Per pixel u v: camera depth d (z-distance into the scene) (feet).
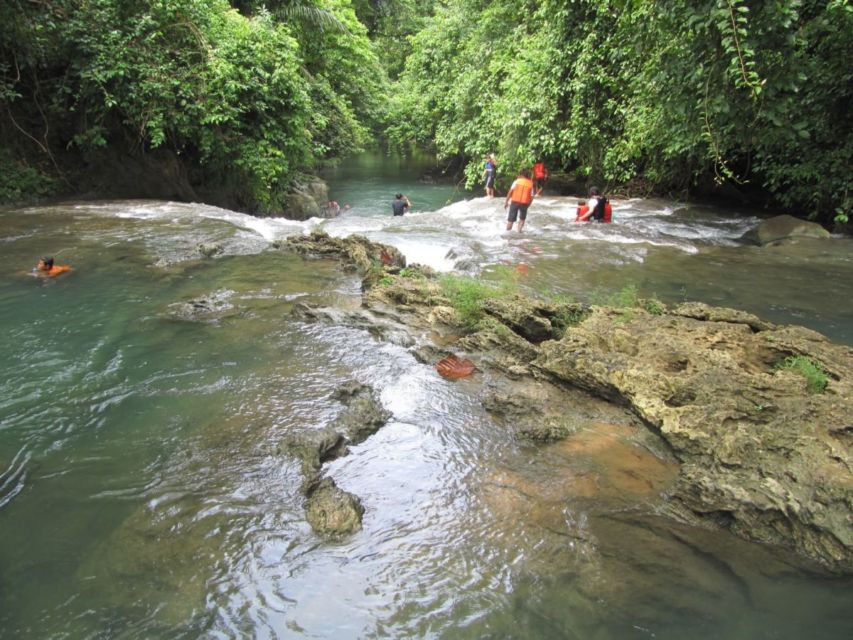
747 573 9.31
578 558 9.59
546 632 8.16
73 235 31.50
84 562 9.34
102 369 16.17
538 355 16.85
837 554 9.46
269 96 47.96
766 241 34.32
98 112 43.88
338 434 12.96
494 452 12.84
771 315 21.62
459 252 30.63
